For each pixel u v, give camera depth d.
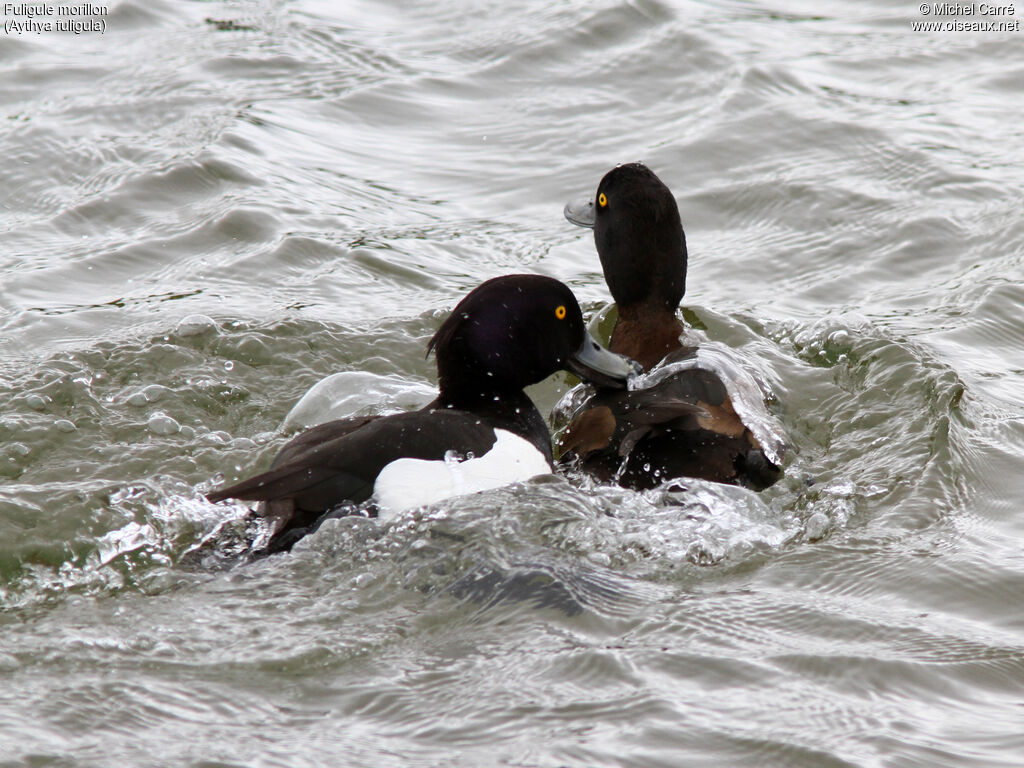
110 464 8.75
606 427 8.43
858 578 7.15
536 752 5.45
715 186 13.78
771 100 15.31
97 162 13.59
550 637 6.44
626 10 17.42
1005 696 5.99
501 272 12.16
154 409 9.55
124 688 5.97
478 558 7.13
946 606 6.86
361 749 5.50
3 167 13.47
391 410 9.54
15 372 9.89
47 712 5.76
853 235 12.85
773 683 6.00
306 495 7.34
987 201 13.26
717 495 8.02
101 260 11.96
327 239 12.44
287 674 6.13
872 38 17.06
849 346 10.54
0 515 7.64
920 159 14.02
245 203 12.90
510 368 8.55
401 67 16.12
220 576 7.11
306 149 14.17
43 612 6.74
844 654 6.27
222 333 10.64
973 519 7.96
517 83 15.90
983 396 9.83
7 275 11.56
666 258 10.33
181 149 13.82
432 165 14.12
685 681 6.01
